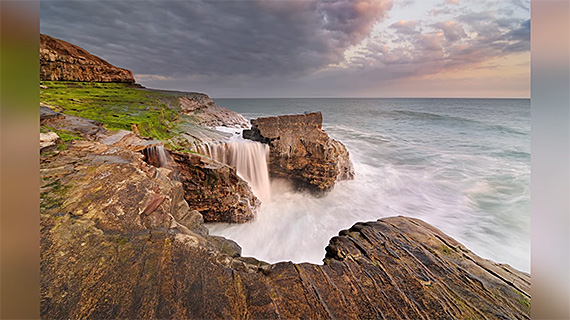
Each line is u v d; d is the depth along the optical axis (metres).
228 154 13.78
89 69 20.75
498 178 17.67
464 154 24.27
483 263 3.62
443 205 13.97
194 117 19.55
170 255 3.21
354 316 2.69
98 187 4.43
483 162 21.72
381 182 17.11
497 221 12.09
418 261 3.63
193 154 10.23
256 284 2.98
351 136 32.09
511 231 11.21
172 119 16.36
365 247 3.96
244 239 10.20
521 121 47.06
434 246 4.00
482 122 46.25
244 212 10.69
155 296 2.59
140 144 8.39
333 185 15.42
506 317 2.72
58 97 13.75
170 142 11.56
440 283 3.22
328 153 15.09
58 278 2.66
